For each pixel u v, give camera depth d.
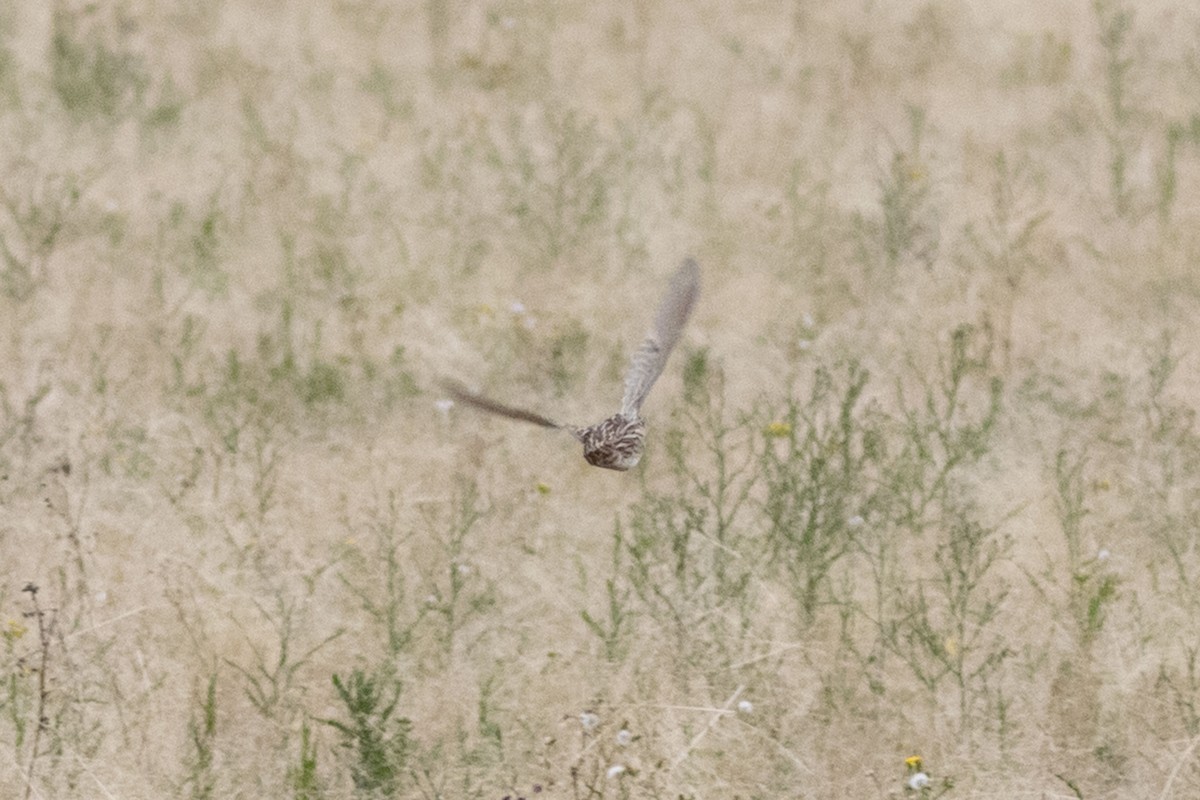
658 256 24.62
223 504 18.61
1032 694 15.73
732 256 24.58
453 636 16.62
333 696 15.88
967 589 16.42
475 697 15.83
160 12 32.94
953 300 23.45
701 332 22.78
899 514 18.39
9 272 23.12
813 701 15.66
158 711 15.45
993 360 22.03
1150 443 19.88
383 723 14.73
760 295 23.55
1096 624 16.27
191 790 14.66
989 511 18.66
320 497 18.97
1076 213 25.94
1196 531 18.17
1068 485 18.39
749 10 33.31
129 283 23.73
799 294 23.69
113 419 20.30
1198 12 32.78
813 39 32.16
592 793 14.42
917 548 17.86
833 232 25.31
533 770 14.97
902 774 15.02
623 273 24.30
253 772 14.91
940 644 16.39
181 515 18.36
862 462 18.50
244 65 30.69
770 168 27.42
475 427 20.41
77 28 31.92
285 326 21.89
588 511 18.81
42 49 31.23
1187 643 16.47
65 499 18.53
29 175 26.58
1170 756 15.02
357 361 21.89
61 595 16.86
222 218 25.44
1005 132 28.70
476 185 26.83
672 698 15.76
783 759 15.05
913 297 23.56
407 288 23.88
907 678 16.09
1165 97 29.72
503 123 29.17
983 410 20.69
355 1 33.50
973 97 29.86
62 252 24.47
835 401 21.00
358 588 17.42
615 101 30.11
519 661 16.28
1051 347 22.38
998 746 15.10
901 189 25.02
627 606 17.03
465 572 17.47
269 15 32.94
